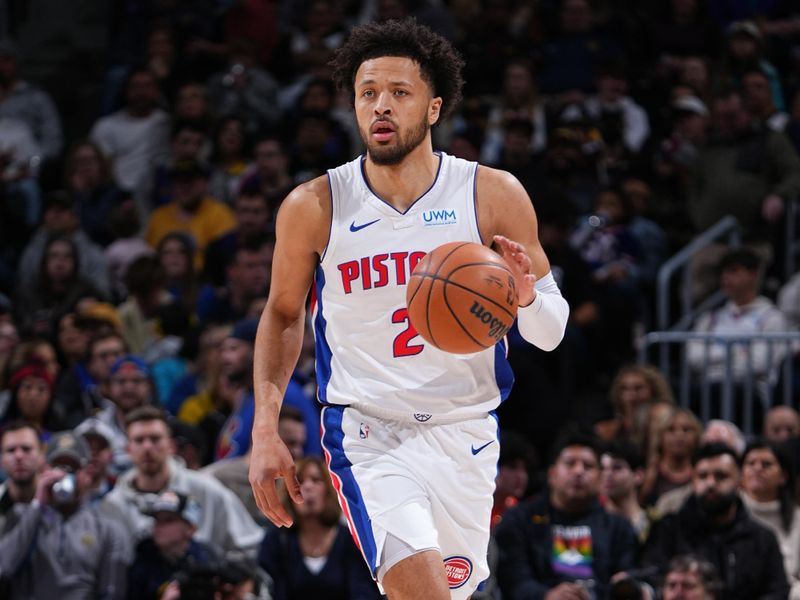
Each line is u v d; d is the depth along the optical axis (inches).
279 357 399.5
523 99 1196.5
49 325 940.0
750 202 1074.1
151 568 673.6
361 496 385.7
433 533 378.6
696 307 1018.7
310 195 391.9
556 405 866.8
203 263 1052.5
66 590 666.2
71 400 838.5
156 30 1290.6
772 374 883.4
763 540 685.3
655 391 828.0
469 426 392.5
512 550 675.4
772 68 1263.5
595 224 1028.5
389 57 385.4
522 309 379.9
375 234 387.5
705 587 635.5
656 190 1140.5
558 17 1295.5
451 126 1176.2
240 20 1298.0
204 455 800.3
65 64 1439.5
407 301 366.9
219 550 698.2
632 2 1362.0
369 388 389.4
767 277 1049.5
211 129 1187.9
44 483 676.1
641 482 761.6
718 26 1307.8
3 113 1230.9
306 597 661.3
